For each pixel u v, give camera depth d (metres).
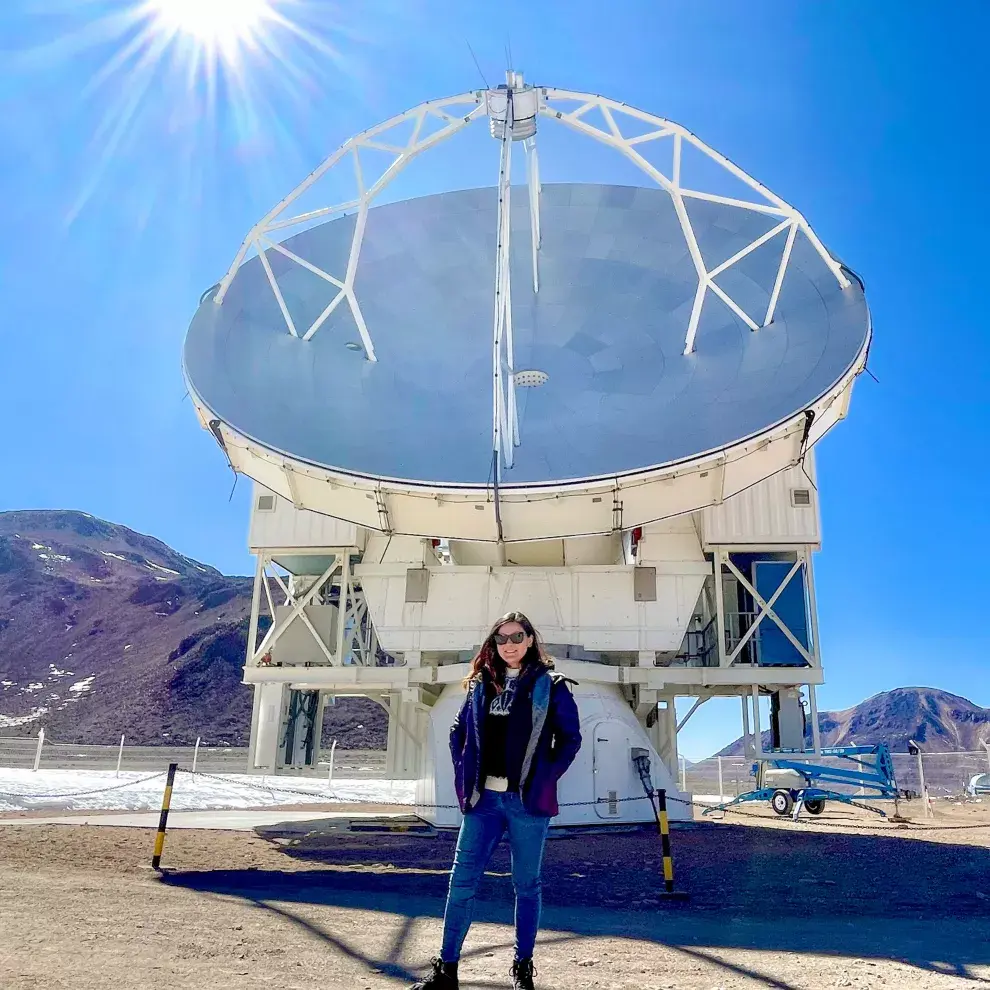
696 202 27.81
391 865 14.85
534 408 22.66
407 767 35.34
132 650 189.50
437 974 5.30
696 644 31.59
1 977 5.28
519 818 5.44
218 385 22.06
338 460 20.84
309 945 7.10
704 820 28.16
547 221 28.61
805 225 21.91
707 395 21.80
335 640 31.09
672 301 25.22
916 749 34.41
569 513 20.17
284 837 19.38
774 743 31.22
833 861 15.76
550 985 5.88
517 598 25.23
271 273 23.64
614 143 22.17
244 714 147.75
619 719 24.06
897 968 6.57
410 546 26.19
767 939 7.96
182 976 5.73
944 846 18.53
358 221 23.05
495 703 5.62
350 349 24.83
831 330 21.50
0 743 81.94
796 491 29.70
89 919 7.55
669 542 26.50
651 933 8.23
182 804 29.33
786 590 29.36
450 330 25.69
